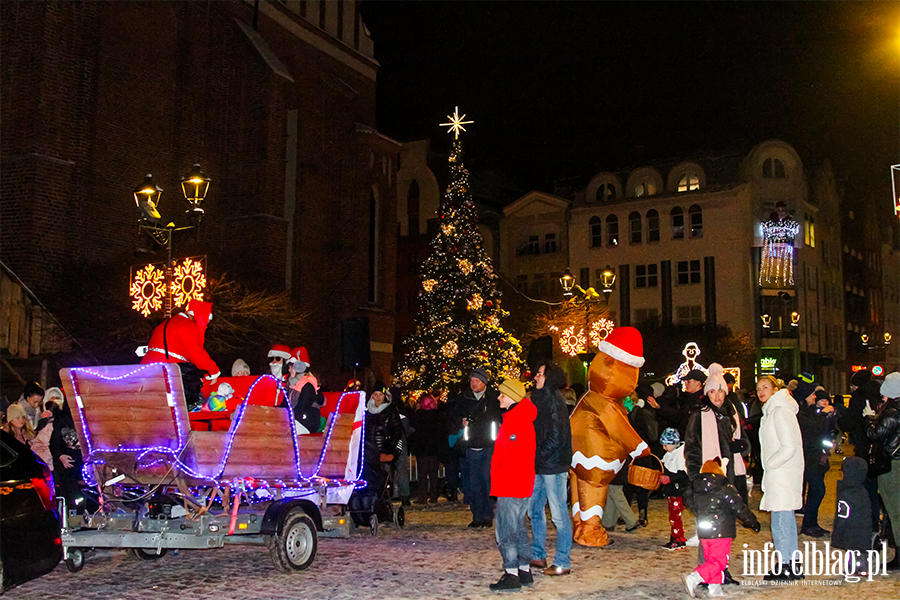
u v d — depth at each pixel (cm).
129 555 882
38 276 2028
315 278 2969
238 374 955
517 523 727
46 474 697
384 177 3366
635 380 933
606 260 5369
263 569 820
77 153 2166
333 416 876
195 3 2602
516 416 732
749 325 5041
